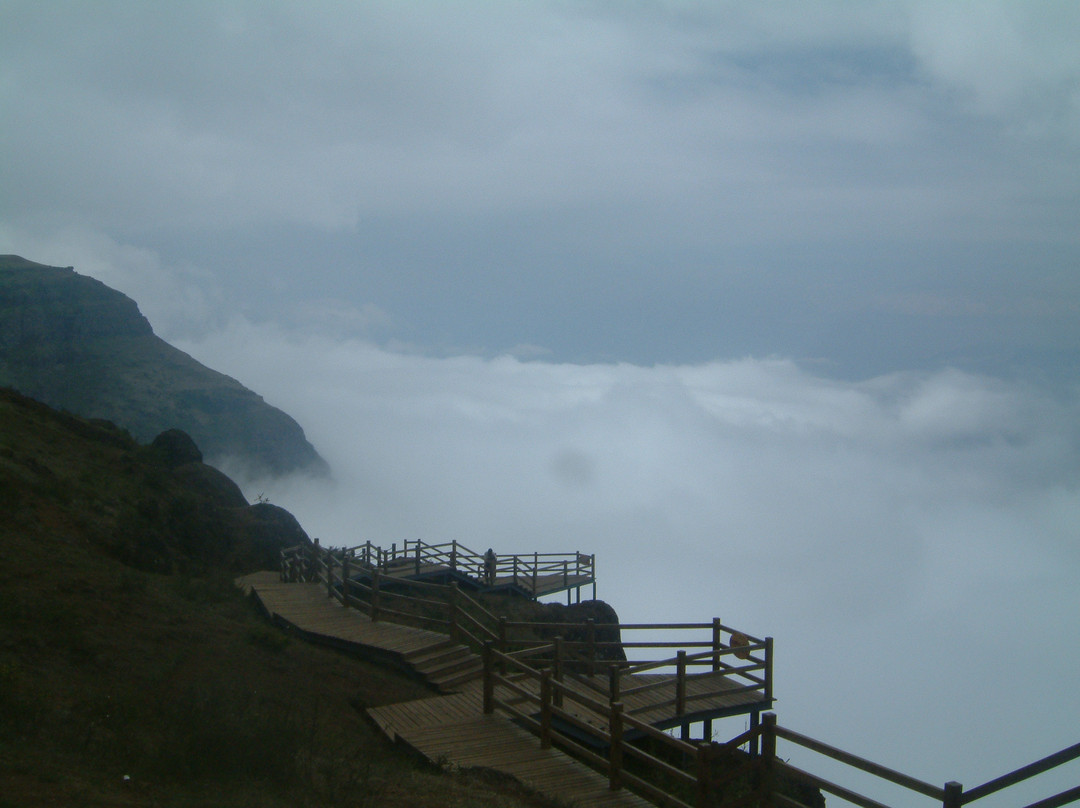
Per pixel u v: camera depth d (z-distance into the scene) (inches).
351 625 691.4
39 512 669.9
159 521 877.8
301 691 483.5
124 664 417.1
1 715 296.7
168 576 730.2
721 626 581.3
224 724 313.9
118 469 989.8
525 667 450.0
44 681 361.4
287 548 1064.8
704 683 586.6
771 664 569.3
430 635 652.1
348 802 301.3
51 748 281.0
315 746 382.6
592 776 394.9
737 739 337.4
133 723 331.0
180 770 286.8
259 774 299.9
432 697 527.5
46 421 1091.3
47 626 427.8
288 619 704.4
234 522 1127.6
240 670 479.2
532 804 358.3
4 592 454.9
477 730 456.4
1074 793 266.1
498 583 1197.7
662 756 528.1
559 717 469.4
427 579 1103.0
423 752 419.2
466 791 354.0
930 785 273.6
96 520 730.8
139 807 248.5
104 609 490.9
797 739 322.0
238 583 872.9
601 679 583.5
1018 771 263.4
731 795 369.1
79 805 238.7
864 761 295.6
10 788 239.6
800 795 510.9
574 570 1353.3
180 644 483.5
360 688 531.5
